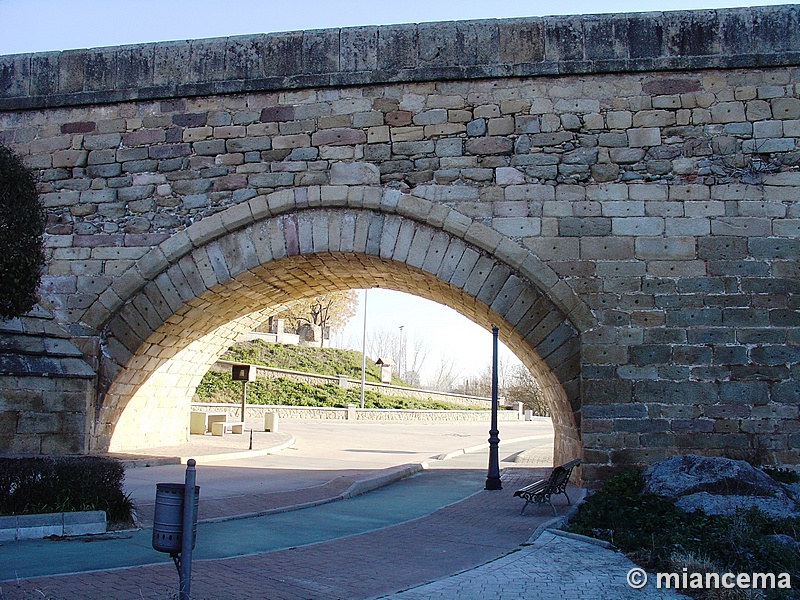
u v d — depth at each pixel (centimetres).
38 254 851
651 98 1174
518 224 1166
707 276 1130
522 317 1163
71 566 652
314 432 2783
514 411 5634
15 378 1220
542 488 1018
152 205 1275
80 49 1330
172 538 529
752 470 971
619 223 1152
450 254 1184
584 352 1127
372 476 1419
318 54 1246
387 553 779
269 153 1245
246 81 1257
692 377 1112
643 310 1130
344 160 1223
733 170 1147
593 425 1112
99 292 1273
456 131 1203
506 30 1209
